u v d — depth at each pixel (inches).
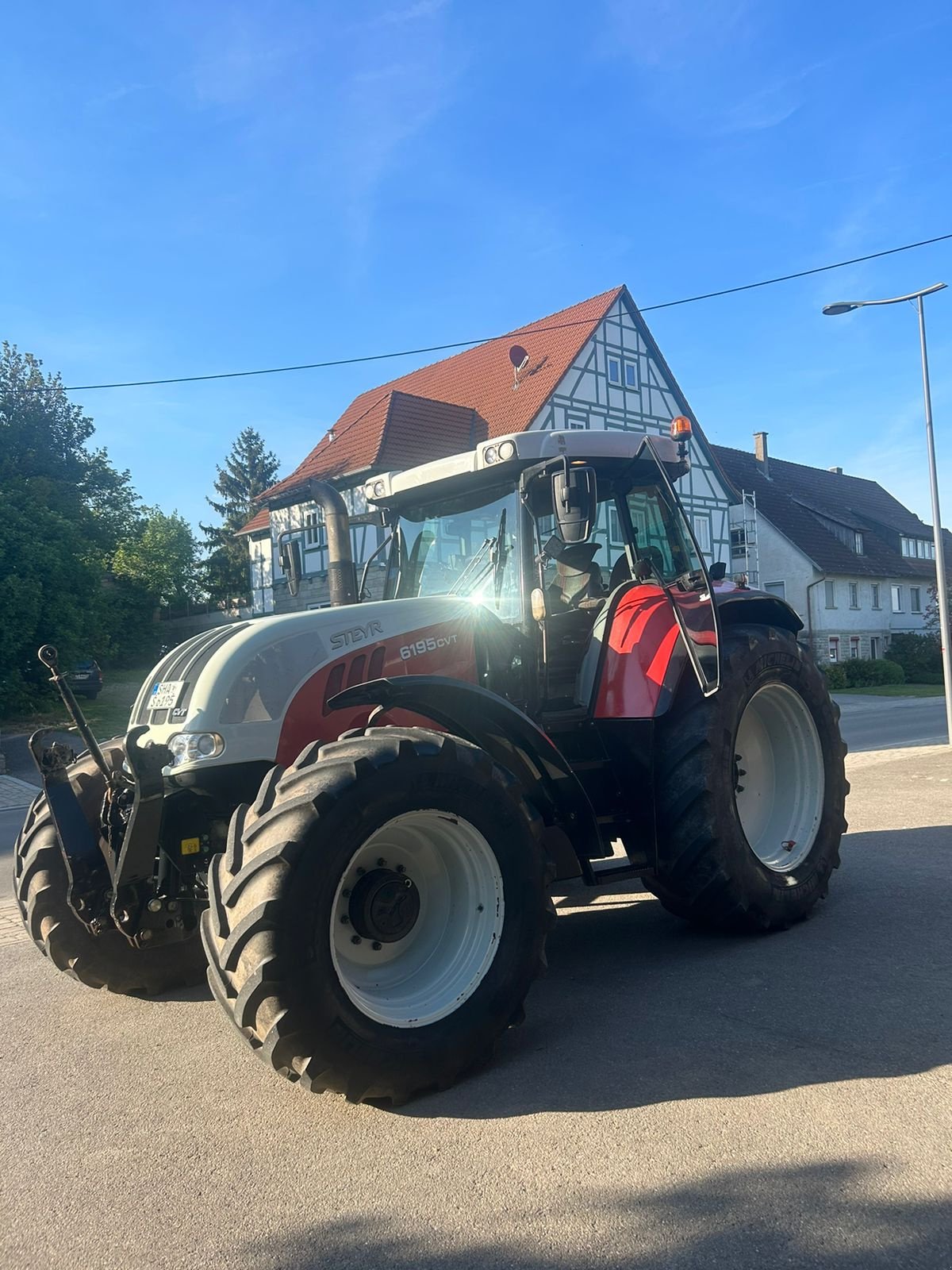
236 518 2445.9
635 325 1141.1
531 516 184.5
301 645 157.8
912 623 1878.7
